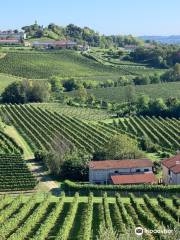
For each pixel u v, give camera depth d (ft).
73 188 373.40
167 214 290.15
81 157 437.58
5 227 268.62
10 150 496.23
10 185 390.21
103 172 411.95
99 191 370.32
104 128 631.15
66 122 650.43
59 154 435.53
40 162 476.54
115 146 453.99
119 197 333.83
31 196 342.85
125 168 414.00
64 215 312.71
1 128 595.47
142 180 394.11
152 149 532.73
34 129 603.26
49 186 399.24
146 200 326.65
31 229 282.77
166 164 415.85
